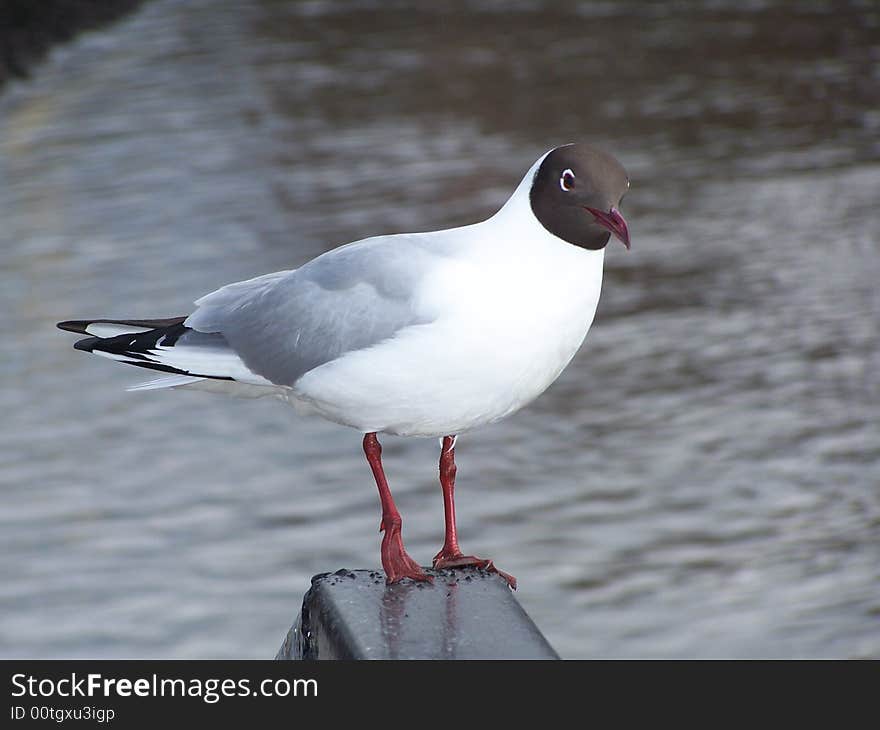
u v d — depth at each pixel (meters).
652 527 15.26
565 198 5.38
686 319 20.97
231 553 14.75
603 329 20.78
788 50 41.22
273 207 26.28
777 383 18.75
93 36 44.00
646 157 30.02
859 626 13.19
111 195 27.41
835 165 29.09
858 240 24.16
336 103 35.00
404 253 5.58
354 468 16.78
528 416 18.22
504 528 15.22
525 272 5.42
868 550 14.61
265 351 5.80
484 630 4.89
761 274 22.72
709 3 49.28
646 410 18.17
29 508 15.70
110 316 20.67
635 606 13.70
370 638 4.79
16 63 39.34
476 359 5.40
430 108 34.38
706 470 16.52
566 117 33.47
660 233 24.98
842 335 20.17
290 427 18.00
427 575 5.39
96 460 16.86
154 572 14.38
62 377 19.14
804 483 16.12
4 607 13.69
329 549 14.80
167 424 17.95
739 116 33.50
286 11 48.03
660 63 39.81
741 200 26.77
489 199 26.44
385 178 28.16
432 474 16.59
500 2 49.75
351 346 5.54
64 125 33.12
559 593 13.92
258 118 33.41
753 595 13.82
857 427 17.41
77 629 13.27
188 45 42.50
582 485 16.22
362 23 46.00
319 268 5.79
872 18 45.75
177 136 31.97
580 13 47.81
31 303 21.59
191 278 22.34
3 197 27.62
